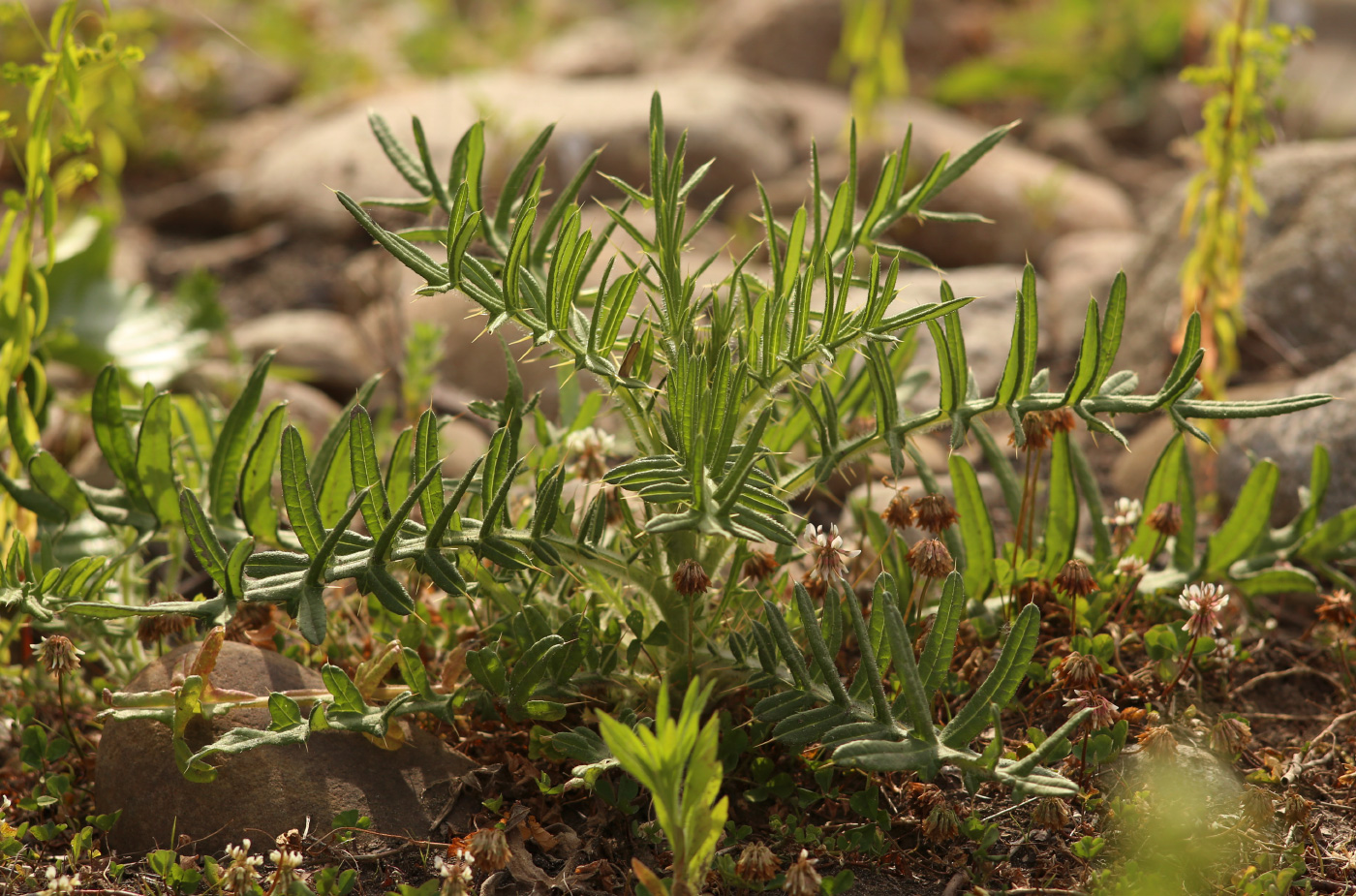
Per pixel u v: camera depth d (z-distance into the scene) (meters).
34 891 1.65
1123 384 1.66
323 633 1.60
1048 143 3.51
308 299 2.56
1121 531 1.81
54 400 1.92
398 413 2.09
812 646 1.62
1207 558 1.79
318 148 2.98
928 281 2.19
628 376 1.66
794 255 1.62
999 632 1.76
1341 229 2.07
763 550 1.71
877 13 3.14
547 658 1.67
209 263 2.70
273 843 1.65
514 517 1.79
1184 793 1.67
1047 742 1.59
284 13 4.71
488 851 1.62
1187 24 3.64
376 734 1.65
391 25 4.93
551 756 1.68
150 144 3.30
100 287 2.13
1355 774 1.70
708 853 1.57
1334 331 2.05
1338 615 1.75
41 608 1.66
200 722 1.67
